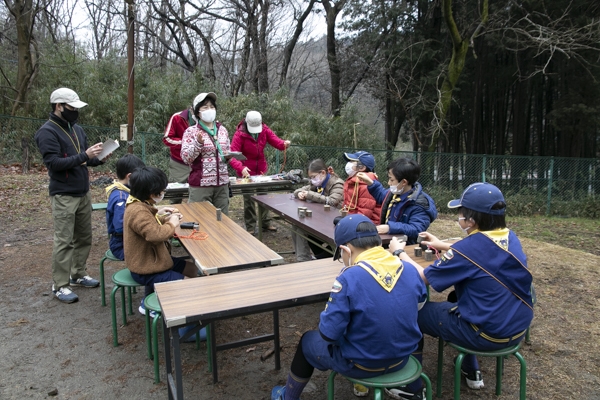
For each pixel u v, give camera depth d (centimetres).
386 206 366
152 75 1375
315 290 246
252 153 612
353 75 1725
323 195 493
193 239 343
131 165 368
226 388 292
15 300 421
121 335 361
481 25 1178
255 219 640
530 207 1195
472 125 1558
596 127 1363
